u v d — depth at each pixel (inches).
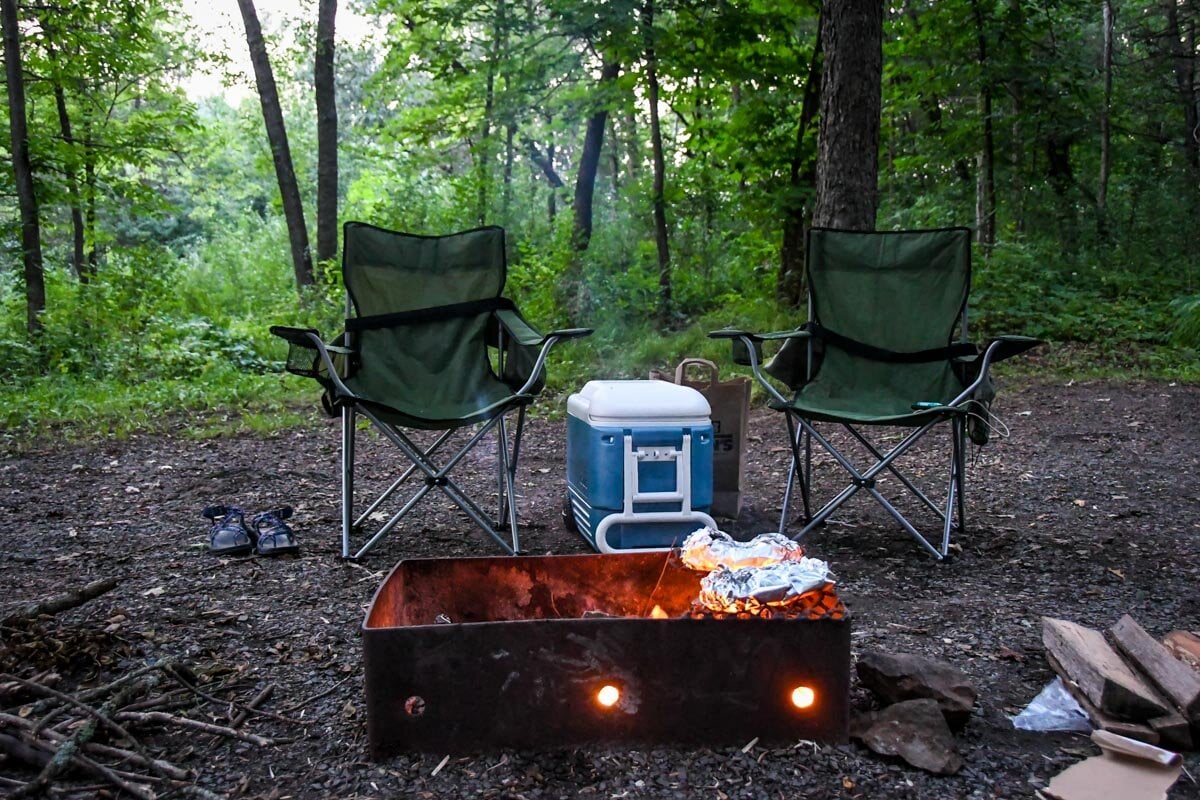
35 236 293.9
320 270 393.4
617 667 65.1
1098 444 179.6
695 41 331.3
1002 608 95.8
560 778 62.2
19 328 293.9
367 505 142.7
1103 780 60.9
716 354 276.5
